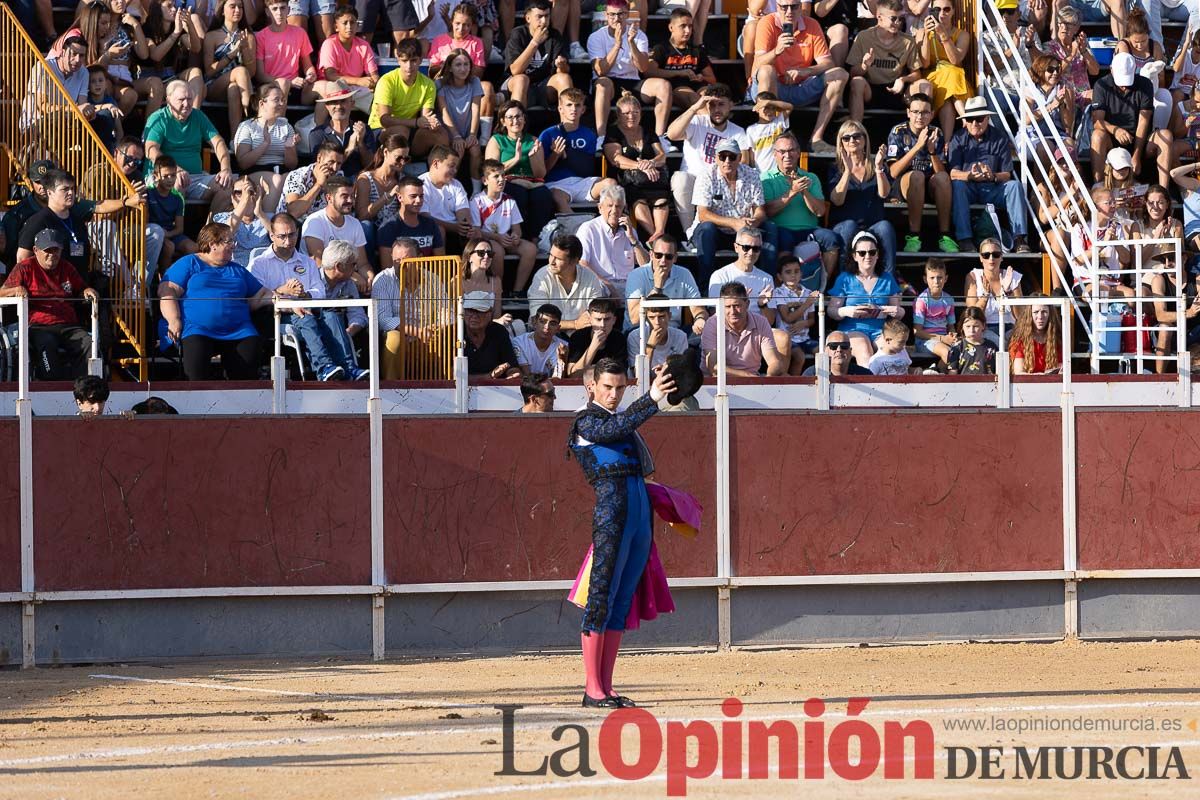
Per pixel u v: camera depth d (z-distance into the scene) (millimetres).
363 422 34188
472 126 49250
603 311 39250
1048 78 52531
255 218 43844
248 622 33969
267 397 36906
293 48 49812
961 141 50125
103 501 33438
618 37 51000
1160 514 36156
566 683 28703
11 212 40656
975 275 46000
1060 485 35938
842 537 35250
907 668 30922
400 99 48438
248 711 25375
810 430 35250
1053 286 48188
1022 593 36031
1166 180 52750
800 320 41375
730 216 46625
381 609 34125
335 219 43031
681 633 34938
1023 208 49312
